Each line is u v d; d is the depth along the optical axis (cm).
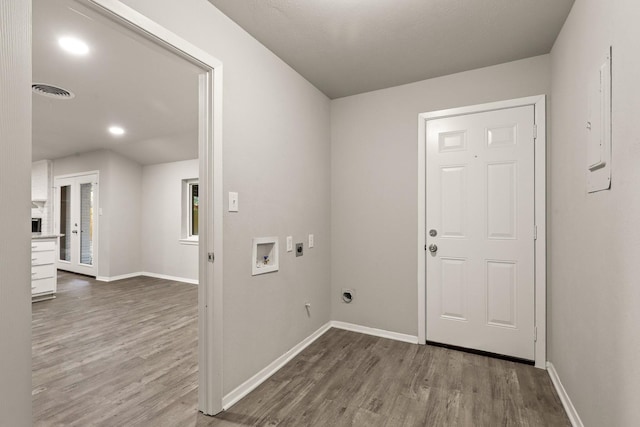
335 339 280
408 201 276
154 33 140
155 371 224
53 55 241
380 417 172
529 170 232
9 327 84
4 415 83
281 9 178
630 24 108
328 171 308
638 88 103
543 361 223
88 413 176
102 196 542
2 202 83
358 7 177
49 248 422
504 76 240
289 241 246
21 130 86
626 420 112
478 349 247
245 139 198
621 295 116
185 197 545
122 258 554
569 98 181
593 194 145
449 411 177
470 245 250
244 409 180
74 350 259
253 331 206
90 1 116
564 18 186
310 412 177
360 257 297
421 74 260
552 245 220
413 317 274
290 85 247
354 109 301
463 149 254
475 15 184
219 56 178
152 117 376
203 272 175
